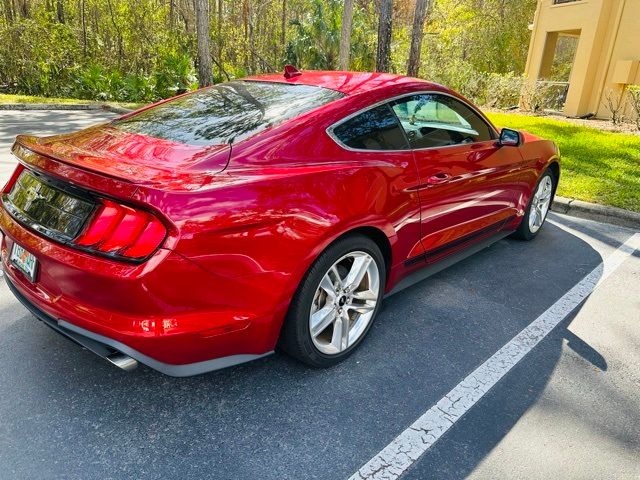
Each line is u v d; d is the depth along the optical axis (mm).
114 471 2008
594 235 5074
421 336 3090
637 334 3201
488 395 2561
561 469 2107
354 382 2619
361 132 2779
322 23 23406
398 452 2164
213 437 2205
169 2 28625
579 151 8695
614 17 13391
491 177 3715
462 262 4246
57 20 23875
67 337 2201
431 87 3326
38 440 2139
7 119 11570
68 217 2141
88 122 11555
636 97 11492
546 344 3051
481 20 23562
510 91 16266
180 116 2861
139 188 1939
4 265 2559
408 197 2898
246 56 29328
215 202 2029
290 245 2254
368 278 2826
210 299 2082
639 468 2133
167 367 2098
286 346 2533
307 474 2031
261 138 2449
